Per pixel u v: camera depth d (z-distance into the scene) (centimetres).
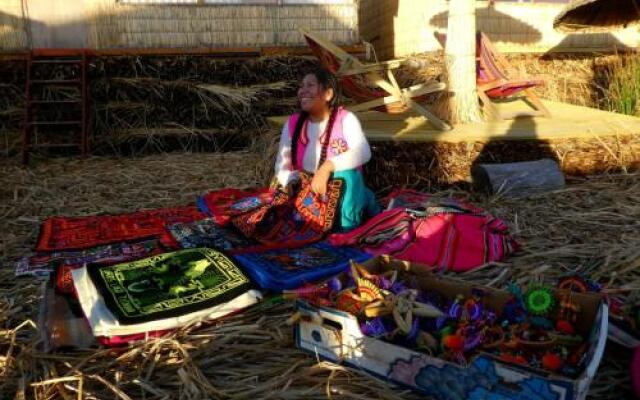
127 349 226
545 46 906
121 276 269
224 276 274
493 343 199
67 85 701
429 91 520
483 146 448
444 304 235
